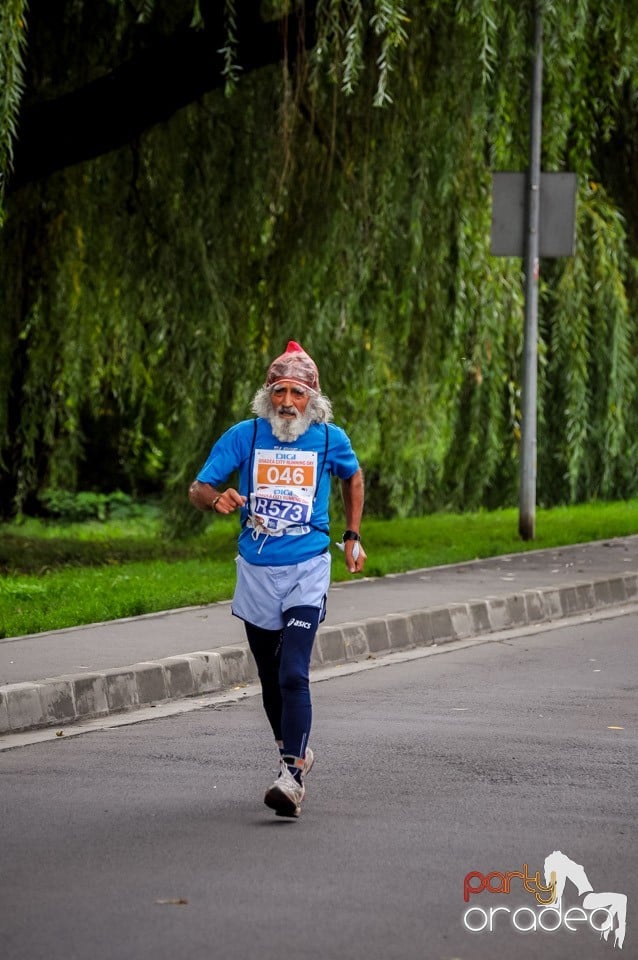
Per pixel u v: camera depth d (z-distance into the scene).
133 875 14.16
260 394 17.67
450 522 52.91
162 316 43.06
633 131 55.25
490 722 21.70
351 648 27.69
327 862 14.64
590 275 53.84
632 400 58.59
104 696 22.45
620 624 32.66
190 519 44.00
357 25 36.22
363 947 12.23
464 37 40.84
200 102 42.41
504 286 46.06
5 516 50.97
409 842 15.38
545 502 58.47
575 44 42.34
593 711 22.59
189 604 30.78
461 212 43.12
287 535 17.50
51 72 42.53
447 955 12.09
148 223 43.47
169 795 17.36
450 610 30.58
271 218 43.47
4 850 15.01
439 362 44.06
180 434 43.41
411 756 19.44
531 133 42.88
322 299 42.47
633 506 58.25
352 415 43.66
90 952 12.05
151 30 41.59
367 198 41.84
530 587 34.16
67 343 46.72
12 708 21.16
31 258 45.72
